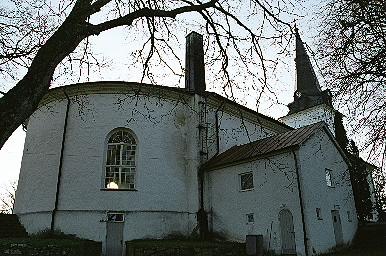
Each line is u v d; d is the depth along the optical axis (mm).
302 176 15984
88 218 17422
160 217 18328
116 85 19672
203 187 19844
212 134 21469
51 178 18391
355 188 23266
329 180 17984
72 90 19766
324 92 12828
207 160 20547
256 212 17391
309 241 14977
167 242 15969
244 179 18719
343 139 21766
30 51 7539
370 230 18719
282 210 16391
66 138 18969
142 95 19859
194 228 18781
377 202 24188
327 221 16438
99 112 19391
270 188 17109
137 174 18750
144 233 17781
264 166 17672
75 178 18141
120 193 18125
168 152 19781
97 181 18109
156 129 19828
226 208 18859
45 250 12320
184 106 21422
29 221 18188
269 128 26109
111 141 19266
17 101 4359
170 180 19297
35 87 4582
